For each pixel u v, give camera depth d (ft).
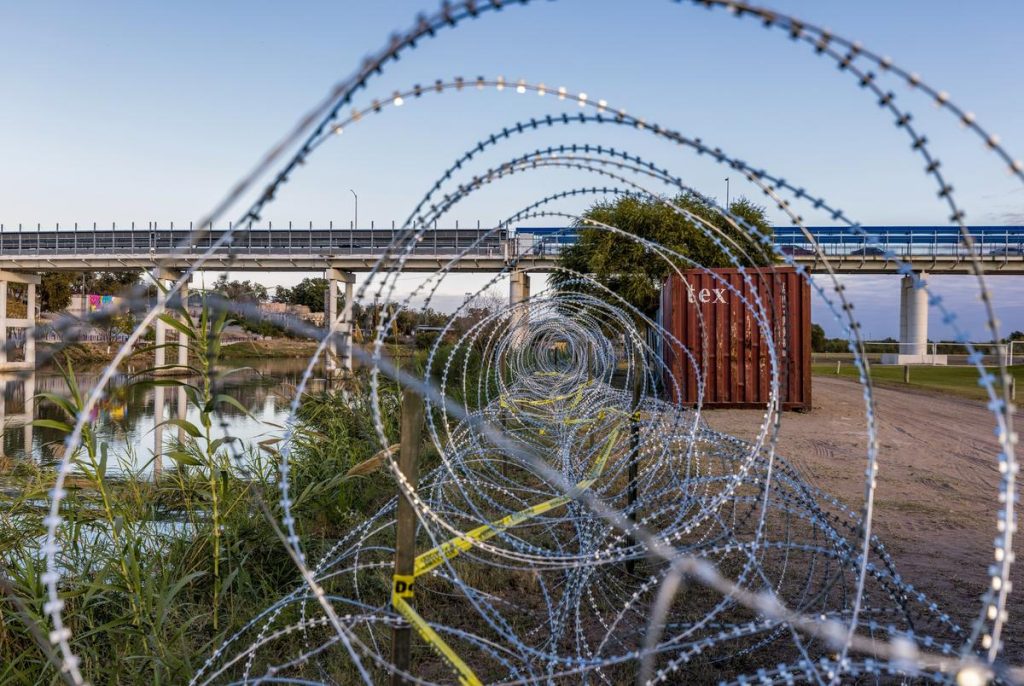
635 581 16.55
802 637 13.52
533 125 8.02
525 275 84.07
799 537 20.42
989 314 5.43
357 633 13.85
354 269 123.65
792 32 5.10
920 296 152.35
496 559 17.88
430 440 31.81
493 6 4.96
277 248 122.42
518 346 33.68
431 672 12.55
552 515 21.09
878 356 185.47
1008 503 5.72
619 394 20.62
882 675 11.80
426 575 16.26
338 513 22.12
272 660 13.01
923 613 14.98
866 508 6.59
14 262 135.03
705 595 15.75
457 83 6.32
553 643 11.35
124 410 23.38
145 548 17.48
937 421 53.83
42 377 107.34
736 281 58.44
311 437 27.02
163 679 12.06
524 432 27.14
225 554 16.97
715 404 58.23
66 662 5.29
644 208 71.77
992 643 5.90
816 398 72.23
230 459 17.43
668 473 20.04
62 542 16.98
